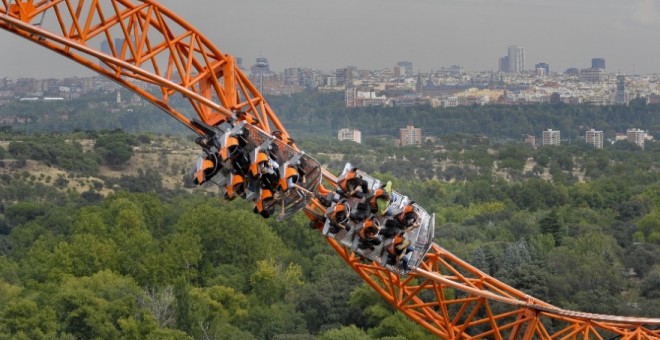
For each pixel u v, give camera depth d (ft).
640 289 563.89
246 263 597.52
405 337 442.91
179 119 216.33
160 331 452.76
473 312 259.80
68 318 460.14
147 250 601.21
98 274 531.91
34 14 197.36
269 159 193.06
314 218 216.13
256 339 482.28
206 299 500.74
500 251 604.08
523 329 446.60
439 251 258.16
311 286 527.40
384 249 210.59
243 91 223.51
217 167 193.16
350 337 441.27
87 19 201.87
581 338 451.94
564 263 572.51
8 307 452.35
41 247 631.15
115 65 207.51
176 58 215.51
